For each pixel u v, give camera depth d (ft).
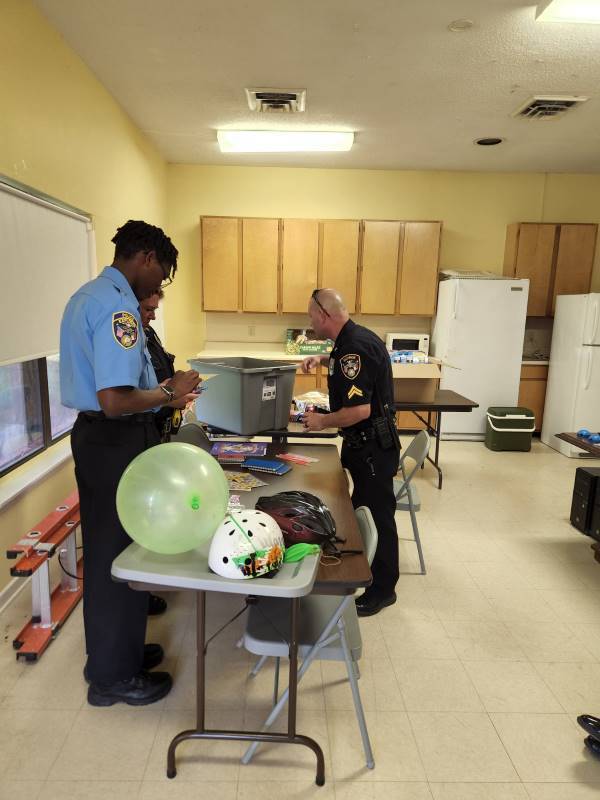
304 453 8.11
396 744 5.61
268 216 18.65
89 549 5.59
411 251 17.99
